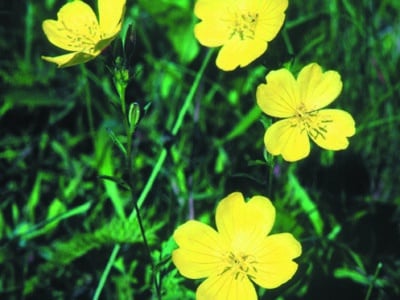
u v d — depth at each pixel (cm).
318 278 32
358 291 33
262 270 26
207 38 29
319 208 35
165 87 41
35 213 38
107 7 29
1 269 35
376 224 35
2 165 40
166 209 37
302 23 39
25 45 44
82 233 35
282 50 28
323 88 28
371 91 40
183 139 39
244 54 28
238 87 41
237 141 38
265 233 27
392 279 34
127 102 42
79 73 42
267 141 27
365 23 40
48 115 42
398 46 42
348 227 35
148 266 33
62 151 40
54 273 34
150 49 42
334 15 40
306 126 27
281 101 27
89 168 39
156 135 40
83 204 37
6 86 40
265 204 27
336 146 27
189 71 40
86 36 29
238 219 27
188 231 27
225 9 29
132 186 28
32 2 43
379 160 39
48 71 43
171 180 37
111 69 27
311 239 32
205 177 37
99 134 36
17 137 41
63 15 29
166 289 30
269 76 27
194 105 40
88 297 34
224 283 26
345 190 38
